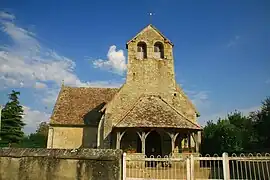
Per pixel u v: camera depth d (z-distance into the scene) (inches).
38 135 1784.0
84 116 1146.0
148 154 919.0
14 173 267.9
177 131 843.4
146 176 479.5
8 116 1536.7
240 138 976.9
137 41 1045.2
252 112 938.1
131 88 992.2
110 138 915.4
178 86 1034.1
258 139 879.7
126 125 815.7
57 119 1123.3
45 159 267.4
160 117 851.4
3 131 1489.9
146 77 1010.1
